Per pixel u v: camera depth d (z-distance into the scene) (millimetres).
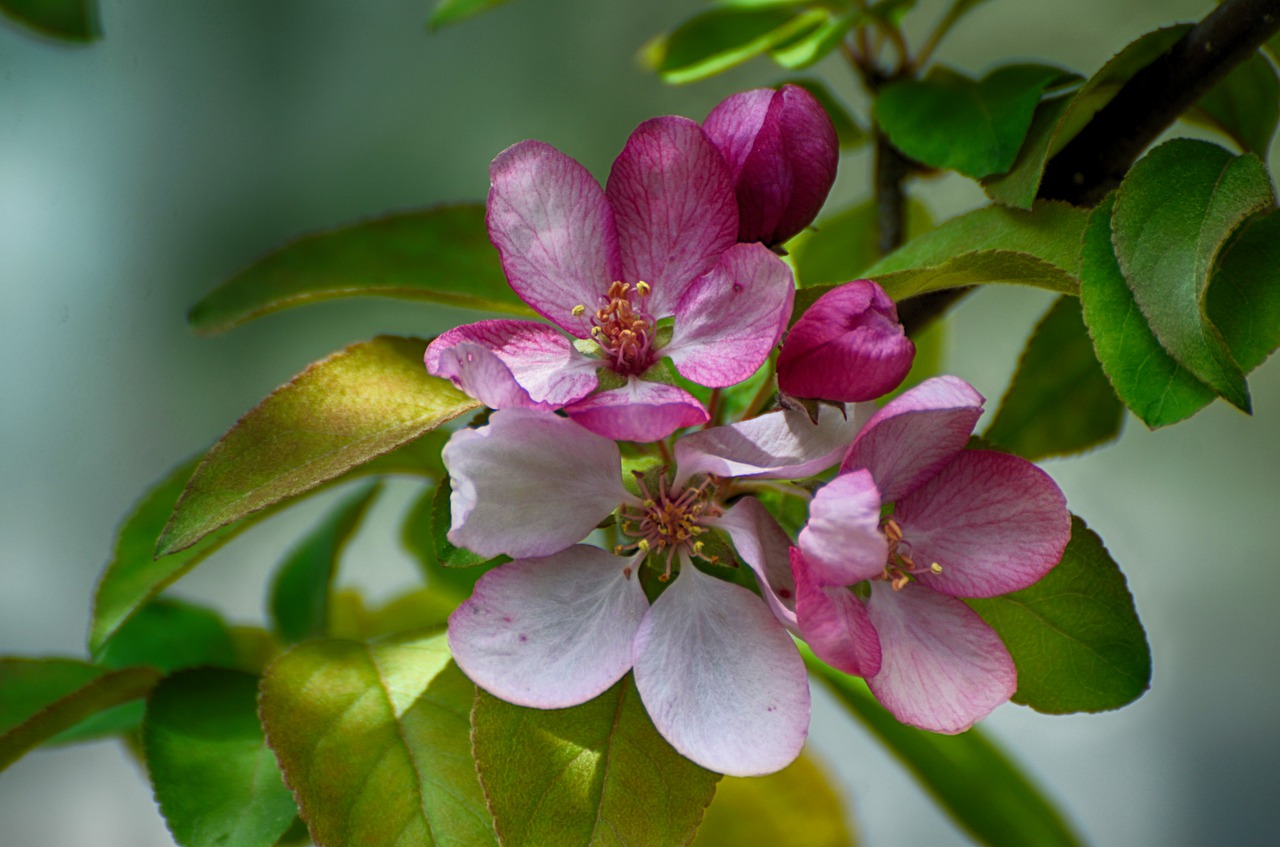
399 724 414
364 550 750
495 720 395
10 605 754
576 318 404
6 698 459
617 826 391
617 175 403
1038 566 395
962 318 762
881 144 476
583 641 395
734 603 397
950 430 392
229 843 423
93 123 748
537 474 392
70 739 472
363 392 409
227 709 438
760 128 406
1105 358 403
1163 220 406
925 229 521
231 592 763
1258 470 760
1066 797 752
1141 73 428
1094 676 411
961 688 395
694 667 394
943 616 397
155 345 765
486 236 464
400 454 461
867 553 378
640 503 401
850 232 505
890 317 390
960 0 478
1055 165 434
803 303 412
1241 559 762
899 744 466
